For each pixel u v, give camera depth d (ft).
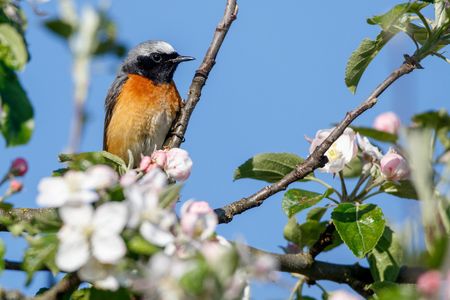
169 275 19.75
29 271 23.47
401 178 34.91
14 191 26.50
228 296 19.56
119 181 24.99
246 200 36.42
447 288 19.42
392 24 36.11
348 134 35.99
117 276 21.44
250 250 35.55
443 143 31.19
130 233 21.77
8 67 26.50
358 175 37.93
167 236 21.22
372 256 35.14
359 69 38.06
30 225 24.02
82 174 21.72
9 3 28.60
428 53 36.83
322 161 35.63
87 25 21.07
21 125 26.37
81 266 21.30
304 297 36.88
